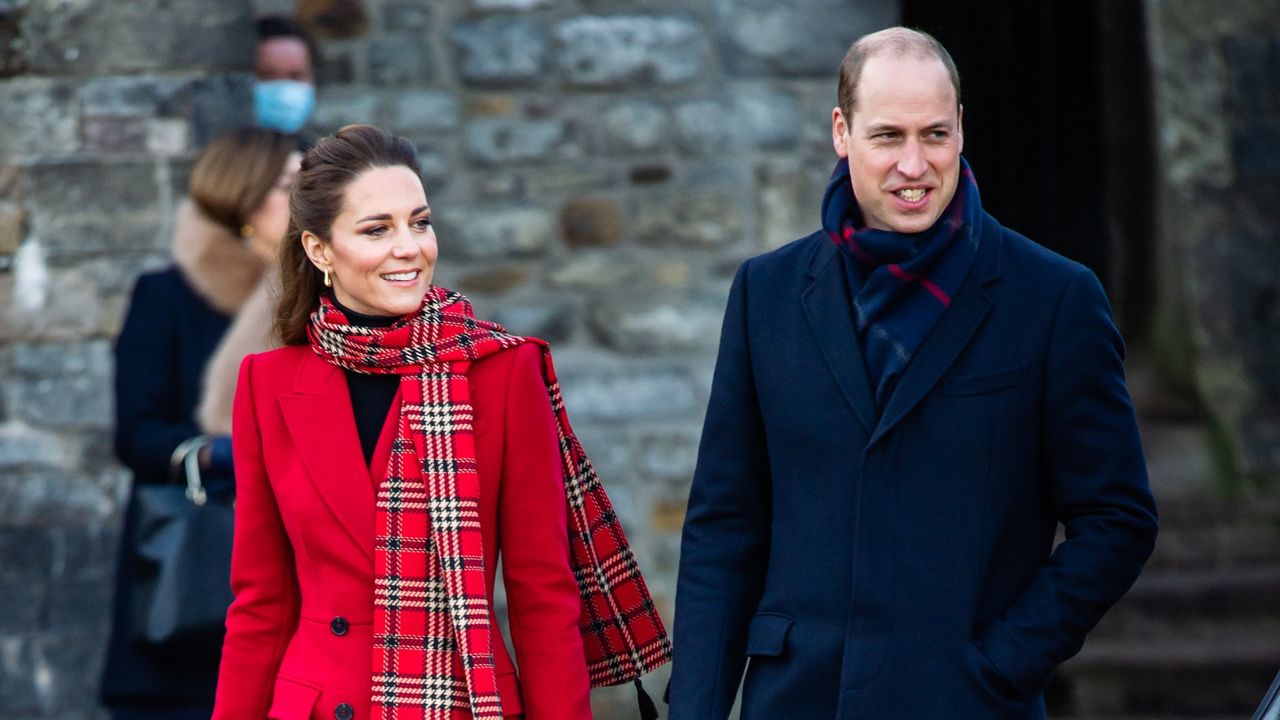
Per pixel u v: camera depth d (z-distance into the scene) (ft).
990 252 32.63
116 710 45.42
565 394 78.84
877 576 31.78
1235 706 76.28
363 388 33.60
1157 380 101.35
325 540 32.63
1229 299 98.73
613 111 79.36
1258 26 98.22
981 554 31.60
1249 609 82.58
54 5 71.46
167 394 47.29
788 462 33.47
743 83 79.41
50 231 71.92
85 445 72.43
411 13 78.89
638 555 78.84
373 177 32.53
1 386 72.23
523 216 79.46
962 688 31.19
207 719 44.96
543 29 79.15
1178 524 90.53
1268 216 98.63
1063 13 106.01
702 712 33.42
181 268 47.78
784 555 33.40
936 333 32.17
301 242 33.91
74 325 72.18
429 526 32.55
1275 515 90.68
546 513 33.32
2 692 71.87
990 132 107.96
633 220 79.56
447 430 32.71
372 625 32.50
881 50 31.94
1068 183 107.96
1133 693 77.00
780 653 32.83
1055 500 32.45
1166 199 100.37
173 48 71.82
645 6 79.41
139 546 44.88
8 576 72.13
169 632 43.91
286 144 47.80
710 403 35.17
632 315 79.56
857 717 31.50
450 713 31.96
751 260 35.47
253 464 33.73
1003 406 31.73
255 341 46.03
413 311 33.22
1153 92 100.99
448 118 79.15
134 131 71.97
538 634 32.86
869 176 31.91
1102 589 31.27
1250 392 98.12
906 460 31.96
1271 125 98.27
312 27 78.54
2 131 71.67
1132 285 104.42
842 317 33.17
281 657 33.45
